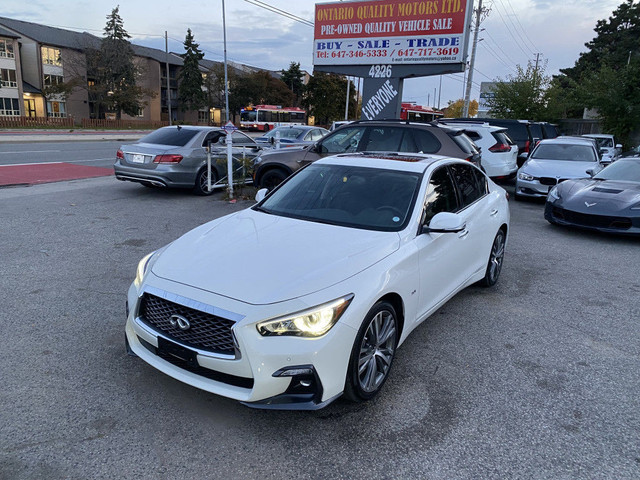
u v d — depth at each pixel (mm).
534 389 3375
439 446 2742
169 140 10297
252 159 10859
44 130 38531
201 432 2793
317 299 2697
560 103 32312
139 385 3227
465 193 4629
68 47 57000
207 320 2703
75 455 2566
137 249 6324
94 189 10797
